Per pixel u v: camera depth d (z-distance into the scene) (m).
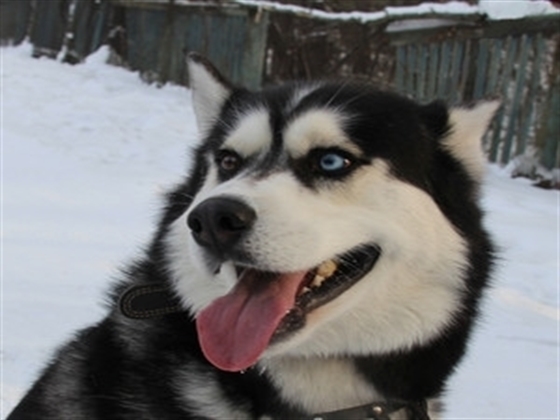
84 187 2.31
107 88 3.58
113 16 4.07
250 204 0.92
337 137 0.96
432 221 0.97
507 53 3.22
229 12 3.66
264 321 0.92
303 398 0.95
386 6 3.99
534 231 2.29
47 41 4.17
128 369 0.96
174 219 1.00
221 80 1.06
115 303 0.99
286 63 3.87
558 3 3.16
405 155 0.98
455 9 3.36
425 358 0.97
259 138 0.98
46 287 1.52
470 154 1.02
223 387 0.94
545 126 3.12
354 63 3.75
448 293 0.97
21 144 2.68
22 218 1.95
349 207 0.96
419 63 3.50
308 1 4.03
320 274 0.94
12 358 1.29
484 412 1.28
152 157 2.77
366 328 0.95
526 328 1.56
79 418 0.97
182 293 0.96
